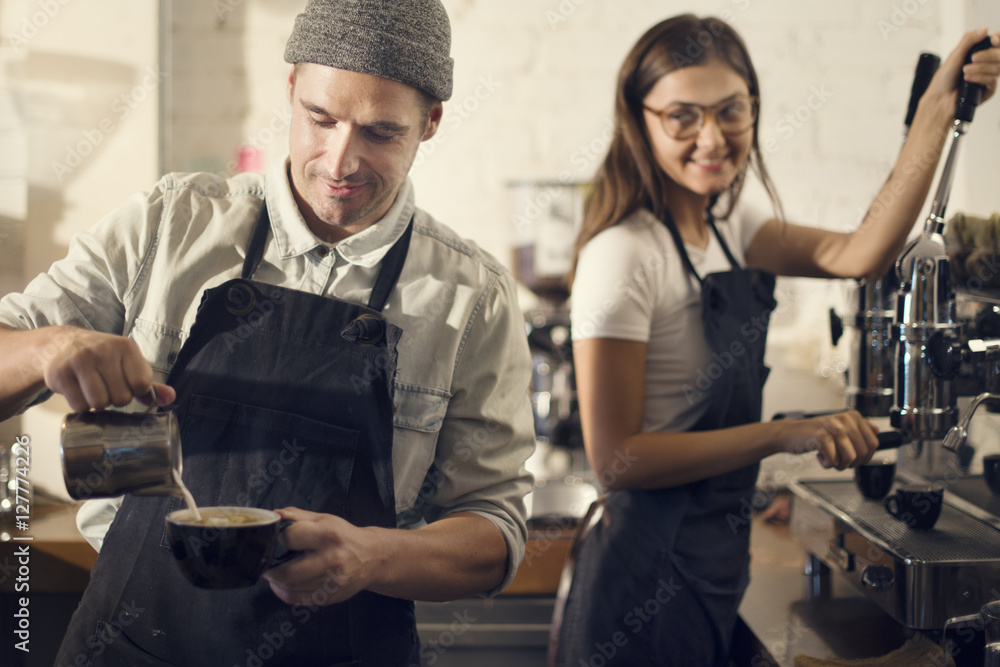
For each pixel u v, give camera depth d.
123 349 0.77
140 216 0.98
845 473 1.95
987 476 1.18
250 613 0.90
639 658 1.16
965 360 1.05
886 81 2.21
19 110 2.01
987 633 0.85
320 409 0.93
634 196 1.29
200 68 2.24
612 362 1.21
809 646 1.09
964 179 1.45
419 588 0.87
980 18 1.49
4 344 0.80
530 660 1.64
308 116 0.90
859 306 1.26
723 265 1.37
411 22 0.88
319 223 1.00
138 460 0.75
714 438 1.17
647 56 1.27
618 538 1.21
